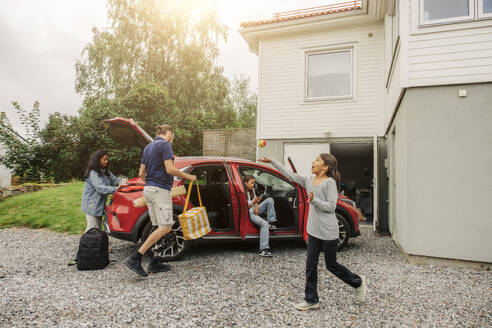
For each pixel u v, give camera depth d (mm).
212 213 4977
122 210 4465
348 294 3348
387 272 4199
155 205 3715
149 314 2762
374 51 8656
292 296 3252
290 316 2779
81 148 13906
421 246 4641
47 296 3145
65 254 4969
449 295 3355
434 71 4746
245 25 9477
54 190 10031
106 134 13242
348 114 8758
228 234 4883
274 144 9398
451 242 4520
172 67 18219
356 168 13133
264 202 5184
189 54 18484
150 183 3705
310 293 2893
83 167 14062
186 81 18594
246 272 4062
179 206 4625
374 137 8344
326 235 2811
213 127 18891
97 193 4441
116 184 4746
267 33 9477
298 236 5207
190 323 2607
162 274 3938
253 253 5152
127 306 2926
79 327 2494
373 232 7707
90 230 4223
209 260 4668
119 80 17359
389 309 2969
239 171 5105
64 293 3236
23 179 13438
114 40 17438
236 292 3344
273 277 3867
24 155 13219
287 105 9352
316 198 2771
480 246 4391
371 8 8031
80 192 9492
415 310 2955
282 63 9500
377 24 8672
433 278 3947
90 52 17875
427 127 4754
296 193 5219
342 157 12219
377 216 8117
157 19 18172
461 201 4516
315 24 8922
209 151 11500
